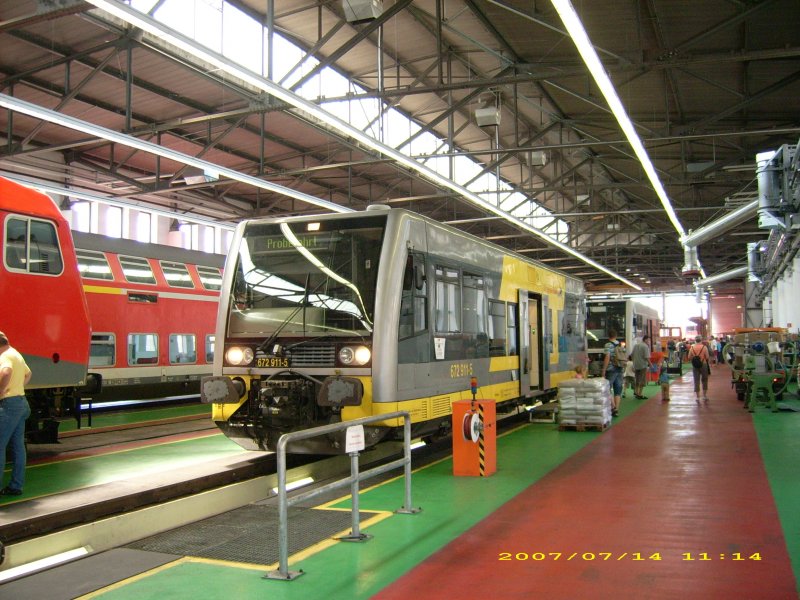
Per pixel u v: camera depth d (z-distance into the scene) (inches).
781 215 701.3
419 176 1098.1
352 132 609.3
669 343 1453.0
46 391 441.4
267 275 396.8
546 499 311.3
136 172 1060.5
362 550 237.5
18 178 700.0
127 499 321.7
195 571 219.3
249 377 386.6
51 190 733.9
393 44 759.7
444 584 204.1
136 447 480.4
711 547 238.2
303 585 204.7
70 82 743.7
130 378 735.1
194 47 421.1
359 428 255.8
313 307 380.8
